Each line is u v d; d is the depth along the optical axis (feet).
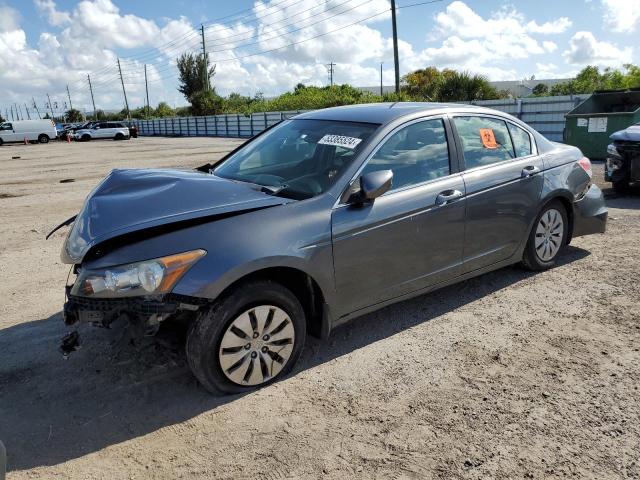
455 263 13.52
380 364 11.54
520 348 12.05
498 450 8.72
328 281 11.06
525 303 14.51
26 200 35.65
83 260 9.69
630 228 21.84
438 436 9.10
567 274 16.58
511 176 14.56
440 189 12.87
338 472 8.32
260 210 10.48
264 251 9.97
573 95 58.23
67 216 29.53
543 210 15.94
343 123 13.33
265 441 9.11
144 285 9.14
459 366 11.36
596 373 10.94
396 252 12.08
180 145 104.73
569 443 8.85
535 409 9.78
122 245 9.60
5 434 9.46
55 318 14.49
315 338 12.19
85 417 9.93
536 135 16.20
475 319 13.62
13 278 18.17
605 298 14.67
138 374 11.32
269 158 13.47
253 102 200.75
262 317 10.28
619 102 46.09
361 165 11.77
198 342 9.70
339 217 11.12
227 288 9.90
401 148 12.60
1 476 6.32
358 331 13.16
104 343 12.71
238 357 10.14
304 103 130.41
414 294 12.90
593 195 17.43
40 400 10.50
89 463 8.70
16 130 142.51
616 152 27.55
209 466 8.54
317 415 9.78
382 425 9.45
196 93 205.26
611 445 8.78
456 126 13.91
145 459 8.75
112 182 11.84
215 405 10.16
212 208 10.28
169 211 10.13
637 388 10.37
